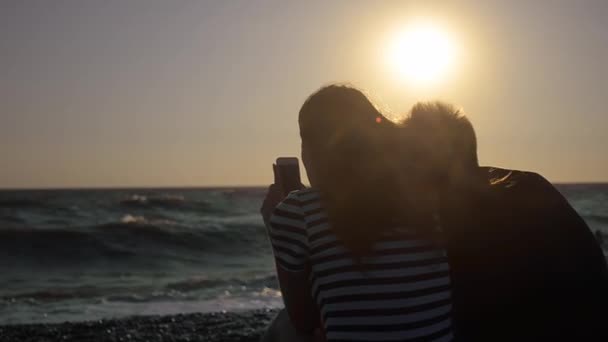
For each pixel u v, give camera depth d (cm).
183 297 1304
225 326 880
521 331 230
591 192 8144
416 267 199
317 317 217
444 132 235
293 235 201
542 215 230
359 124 205
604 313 222
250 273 1819
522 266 229
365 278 193
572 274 224
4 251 2356
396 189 201
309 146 215
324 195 202
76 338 820
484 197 234
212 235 2733
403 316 194
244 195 9919
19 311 1141
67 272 1981
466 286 236
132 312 1118
